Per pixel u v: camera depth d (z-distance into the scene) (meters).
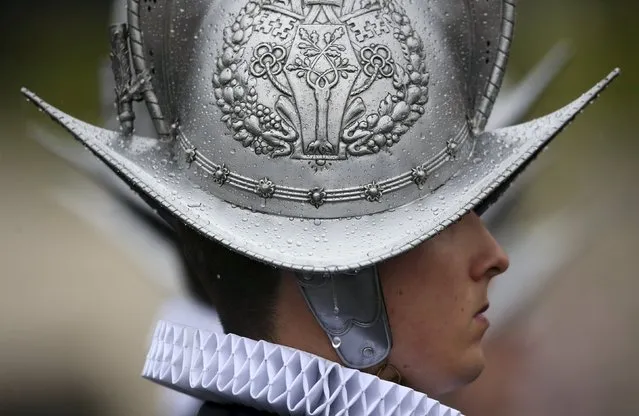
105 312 14.62
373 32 4.59
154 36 4.88
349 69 4.54
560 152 12.52
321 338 4.78
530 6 15.30
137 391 14.16
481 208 5.22
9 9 17.25
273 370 4.57
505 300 7.90
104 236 8.64
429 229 4.49
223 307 4.98
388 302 4.75
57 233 15.56
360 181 4.53
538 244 8.23
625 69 16.39
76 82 17.23
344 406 4.46
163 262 7.20
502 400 9.06
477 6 4.89
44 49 17.30
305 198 4.53
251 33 4.63
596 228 11.60
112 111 6.90
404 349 4.81
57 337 14.64
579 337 11.87
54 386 14.14
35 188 15.98
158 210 5.16
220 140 4.65
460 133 4.75
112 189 7.21
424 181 4.61
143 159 4.83
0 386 13.99
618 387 11.63
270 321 4.83
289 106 4.54
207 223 4.60
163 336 5.06
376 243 4.48
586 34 16.00
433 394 4.95
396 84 4.57
